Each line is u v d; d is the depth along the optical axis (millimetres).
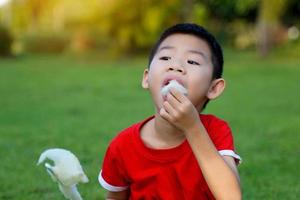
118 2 21266
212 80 2406
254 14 27203
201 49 2371
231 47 27734
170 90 2139
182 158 2344
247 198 4223
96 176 4859
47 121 8531
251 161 5594
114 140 2521
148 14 21062
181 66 2314
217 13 27359
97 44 25594
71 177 2199
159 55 2379
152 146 2398
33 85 13953
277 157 5809
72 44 25844
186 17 20859
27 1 25078
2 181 4781
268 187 4555
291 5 25547
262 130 7668
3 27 23281
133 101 11008
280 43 24766
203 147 2139
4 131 7531
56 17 24516
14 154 5949
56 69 18266
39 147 6371
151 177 2377
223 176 2115
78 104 10633
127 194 2627
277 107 10266
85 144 6551
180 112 2104
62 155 2223
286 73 16656
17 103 10766
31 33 26266
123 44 22172
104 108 10062
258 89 13219
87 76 16047
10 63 20812
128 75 16250
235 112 9594
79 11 22297
